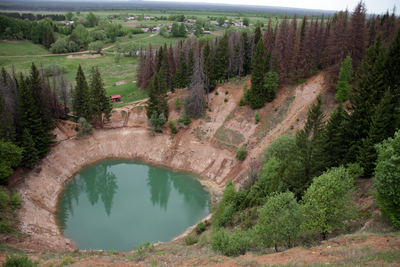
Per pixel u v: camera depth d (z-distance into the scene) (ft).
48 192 176.24
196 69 227.40
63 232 148.36
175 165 219.61
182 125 236.63
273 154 149.89
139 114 252.21
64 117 232.94
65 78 248.32
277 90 221.25
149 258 100.63
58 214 164.25
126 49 499.51
